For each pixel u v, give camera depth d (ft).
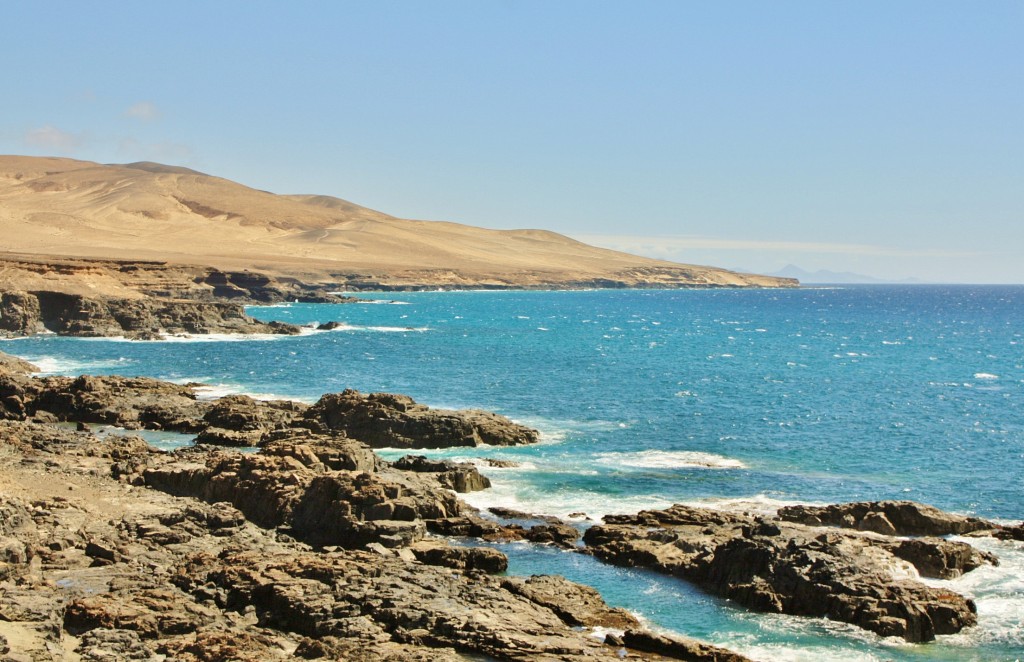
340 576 118.83
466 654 102.99
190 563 122.83
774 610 122.52
